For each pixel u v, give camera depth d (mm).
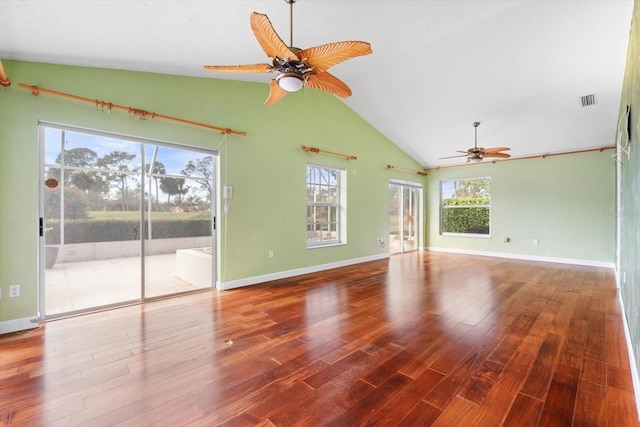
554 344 2510
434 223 8383
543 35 3418
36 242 2855
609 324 2945
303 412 1673
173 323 2953
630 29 2850
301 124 5156
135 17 2281
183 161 3879
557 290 4195
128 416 1638
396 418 1619
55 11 2090
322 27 2904
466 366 2164
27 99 2791
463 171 7836
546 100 4676
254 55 3225
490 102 4953
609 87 4184
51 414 1647
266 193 4648
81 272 3197
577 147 6117
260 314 3219
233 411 1682
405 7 2744
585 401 1760
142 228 3586
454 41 3609
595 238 6043
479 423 1581
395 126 6438
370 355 2328
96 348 2426
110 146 3326
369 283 4562
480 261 6570
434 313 3254
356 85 5098
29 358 2256
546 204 6598
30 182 2820
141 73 3441
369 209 6586
